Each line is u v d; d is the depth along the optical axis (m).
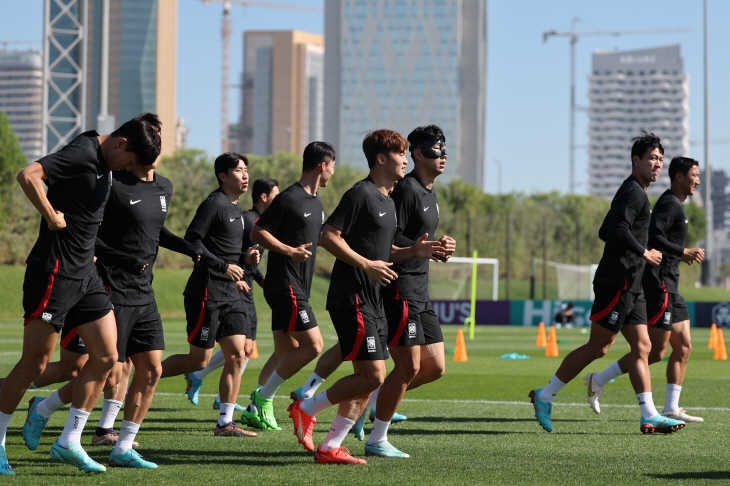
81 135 6.71
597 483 6.57
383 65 187.88
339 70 189.00
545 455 7.97
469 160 186.25
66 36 135.50
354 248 7.37
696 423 10.47
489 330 42.94
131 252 7.49
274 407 12.16
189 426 10.08
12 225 60.34
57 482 6.48
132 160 6.73
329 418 11.01
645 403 9.66
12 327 39.97
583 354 9.69
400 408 12.10
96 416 10.97
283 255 9.54
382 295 7.73
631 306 9.66
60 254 6.65
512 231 88.81
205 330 9.52
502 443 8.80
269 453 8.02
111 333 7.00
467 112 187.25
